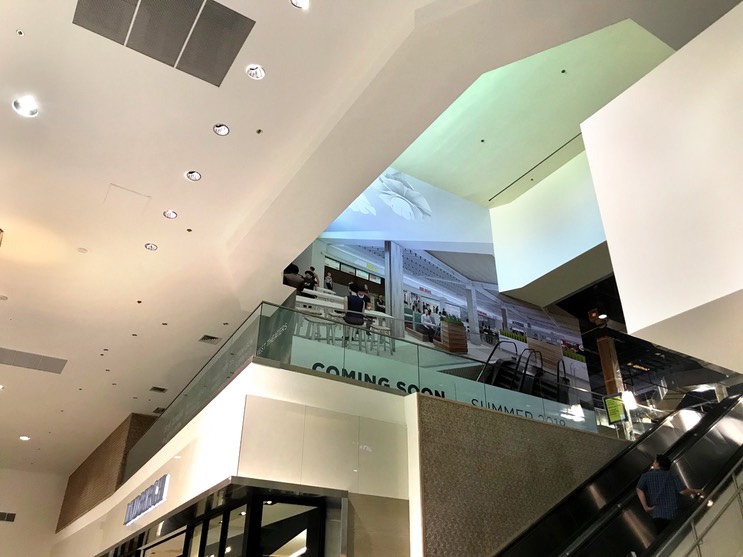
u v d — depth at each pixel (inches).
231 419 257.6
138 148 267.3
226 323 422.0
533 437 331.6
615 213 182.1
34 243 325.4
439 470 281.6
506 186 619.8
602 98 492.4
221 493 244.7
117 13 205.2
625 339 783.7
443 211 621.9
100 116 248.8
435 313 566.9
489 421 316.2
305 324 302.4
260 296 383.2
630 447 360.5
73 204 298.2
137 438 571.2
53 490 757.3
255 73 232.1
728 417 343.6
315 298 450.6
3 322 406.0
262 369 267.6
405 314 539.8
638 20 210.4
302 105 248.8
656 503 266.4
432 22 197.9
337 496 251.6
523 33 204.7
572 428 358.6
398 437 287.4
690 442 330.6
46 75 229.3
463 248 620.1
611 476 337.4
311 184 274.2
